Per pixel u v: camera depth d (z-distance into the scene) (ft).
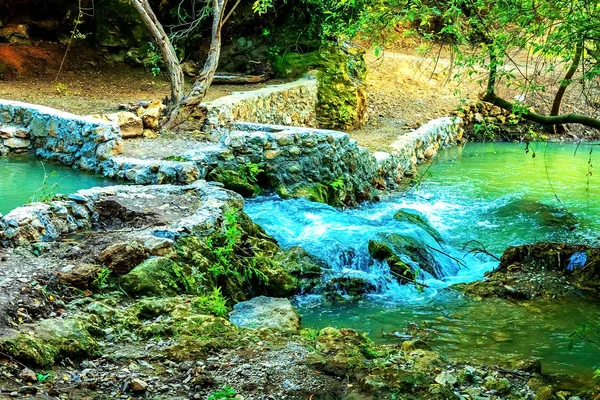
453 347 21.39
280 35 57.88
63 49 58.13
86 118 38.01
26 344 15.93
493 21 23.73
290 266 26.61
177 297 20.71
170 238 23.07
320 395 15.70
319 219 32.42
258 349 17.89
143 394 15.30
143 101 44.83
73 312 18.60
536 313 24.62
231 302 23.31
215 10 43.27
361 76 57.93
